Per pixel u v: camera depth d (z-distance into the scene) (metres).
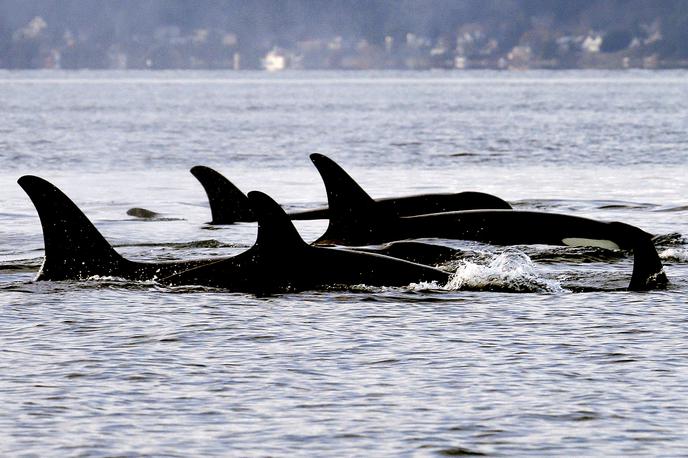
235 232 97.56
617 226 85.81
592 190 140.62
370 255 69.00
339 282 67.19
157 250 86.56
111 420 44.31
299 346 54.44
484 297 65.44
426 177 160.75
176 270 69.06
